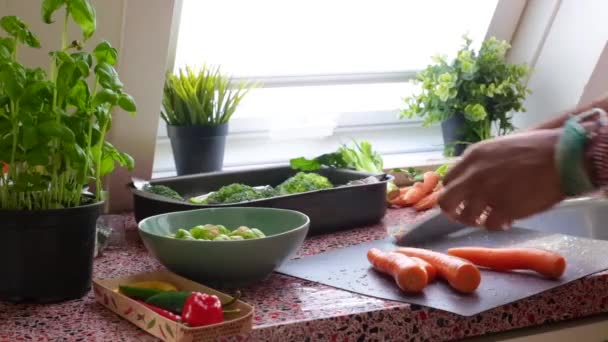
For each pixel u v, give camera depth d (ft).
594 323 3.98
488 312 3.59
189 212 4.19
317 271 4.09
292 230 3.79
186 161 5.79
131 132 5.45
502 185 3.36
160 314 3.17
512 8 7.53
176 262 3.66
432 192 5.88
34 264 3.49
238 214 4.28
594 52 6.82
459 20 7.77
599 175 3.19
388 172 6.54
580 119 3.37
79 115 3.51
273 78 7.04
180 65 6.57
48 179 3.49
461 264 3.70
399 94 7.77
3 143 3.35
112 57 3.61
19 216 3.41
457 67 7.03
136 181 5.00
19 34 3.45
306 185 5.09
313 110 7.27
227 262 3.60
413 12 7.61
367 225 5.21
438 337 3.53
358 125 7.58
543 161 3.30
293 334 3.27
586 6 6.91
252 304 3.55
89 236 3.66
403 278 3.66
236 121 6.90
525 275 3.99
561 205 5.58
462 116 7.07
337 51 7.32
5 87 3.22
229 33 6.74
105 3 4.94
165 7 5.07
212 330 3.00
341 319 3.36
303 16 7.07
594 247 4.41
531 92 7.20
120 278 3.63
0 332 3.21
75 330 3.23
